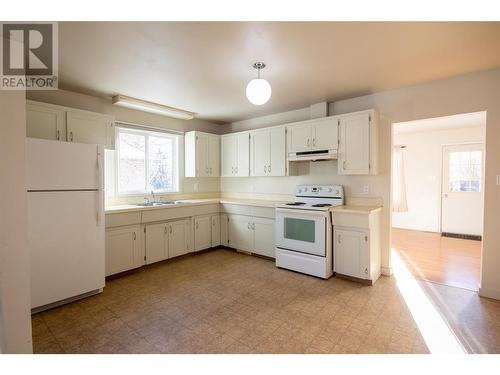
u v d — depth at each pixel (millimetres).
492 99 2596
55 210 2418
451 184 5547
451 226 5566
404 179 6090
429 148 5770
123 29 1854
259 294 2766
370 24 1811
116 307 2492
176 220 3875
